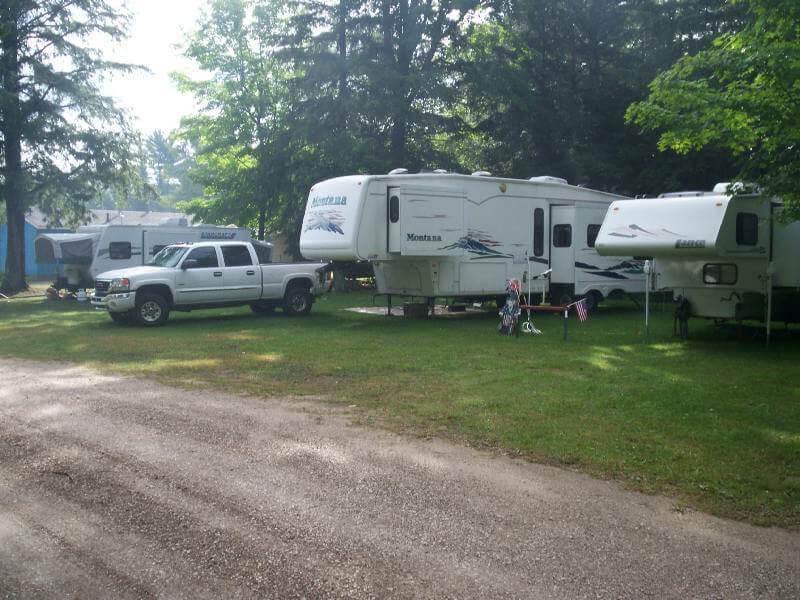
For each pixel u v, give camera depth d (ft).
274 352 38.11
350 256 48.98
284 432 21.98
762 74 28.19
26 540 14.37
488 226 54.70
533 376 30.81
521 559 13.34
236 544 14.07
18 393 27.76
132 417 23.84
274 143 84.23
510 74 79.30
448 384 29.25
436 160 84.23
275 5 99.19
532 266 58.08
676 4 72.79
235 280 54.85
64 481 17.61
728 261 40.86
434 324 52.16
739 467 18.37
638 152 77.41
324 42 83.87
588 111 82.17
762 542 14.02
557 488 17.03
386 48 82.48
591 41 83.10
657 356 36.45
